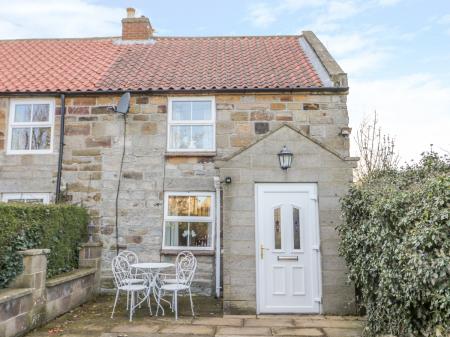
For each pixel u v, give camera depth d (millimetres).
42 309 6453
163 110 9758
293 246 7434
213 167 9500
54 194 9586
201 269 9125
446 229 4117
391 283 4910
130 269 8055
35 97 9961
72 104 9883
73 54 12352
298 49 12547
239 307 7270
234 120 9625
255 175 7562
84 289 8289
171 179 9516
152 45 13094
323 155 7578
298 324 6598
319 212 7461
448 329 3939
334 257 7332
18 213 6223
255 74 10586
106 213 9477
